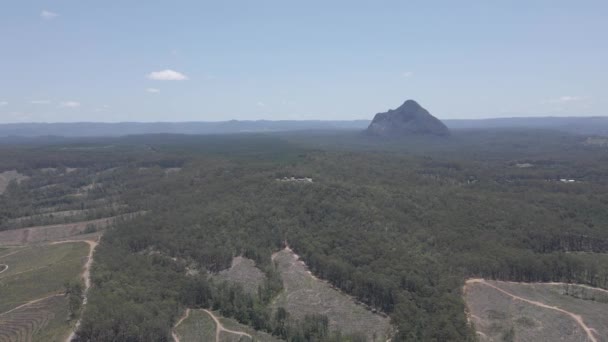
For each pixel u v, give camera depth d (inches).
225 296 6358.3
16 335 5201.8
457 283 6279.5
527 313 5816.9
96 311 5334.6
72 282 6240.2
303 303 6279.5
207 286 6481.3
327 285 6692.9
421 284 6063.0
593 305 6107.3
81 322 5211.6
